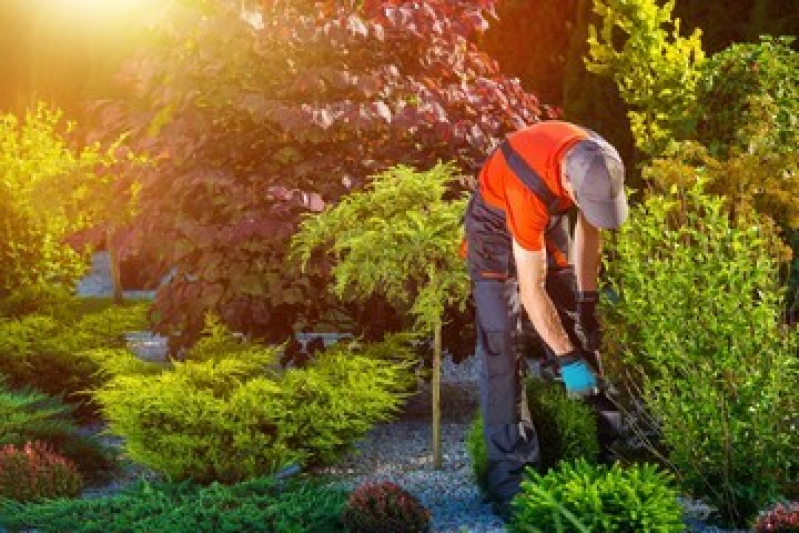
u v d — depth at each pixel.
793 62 8.27
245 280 8.21
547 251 6.80
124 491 6.90
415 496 6.95
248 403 7.05
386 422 8.62
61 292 10.27
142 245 8.43
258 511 6.29
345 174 8.28
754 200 7.42
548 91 12.02
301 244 8.18
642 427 7.38
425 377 8.70
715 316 6.51
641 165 8.46
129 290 14.59
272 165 8.41
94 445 7.78
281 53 8.38
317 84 8.16
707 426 6.47
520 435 6.46
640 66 8.77
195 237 8.14
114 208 8.77
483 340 6.47
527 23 12.03
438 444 7.52
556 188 5.98
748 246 6.90
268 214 8.16
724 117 8.25
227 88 8.32
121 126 8.91
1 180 11.45
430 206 7.29
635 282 6.66
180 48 8.55
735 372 6.44
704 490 6.50
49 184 9.30
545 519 5.54
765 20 9.81
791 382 6.54
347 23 8.11
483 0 8.83
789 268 7.38
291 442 7.25
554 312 6.04
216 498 6.50
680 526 5.62
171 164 8.52
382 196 7.39
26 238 11.53
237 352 7.69
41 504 6.83
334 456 7.31
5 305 10.04
